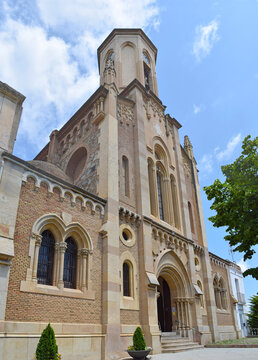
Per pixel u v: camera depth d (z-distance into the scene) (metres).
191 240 24.77
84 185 19.16
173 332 20.28
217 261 30.73
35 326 11.29
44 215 13.34
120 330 14.80
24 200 12.80
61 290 12.95
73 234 14.83
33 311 11.53
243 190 13.41
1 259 10.88
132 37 31.58
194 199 29.66
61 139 25.64
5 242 11.23
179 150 28.97
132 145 21.97
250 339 26.73
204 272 26.19
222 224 14.25
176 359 13.34
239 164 14.52
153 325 16.34
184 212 25.67
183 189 26.97
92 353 12.95
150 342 15.68
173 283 21.72
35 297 11.80
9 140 13.27
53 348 9.86
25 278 11.71
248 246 13.49
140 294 17.14
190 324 20.80
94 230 15.74
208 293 25.28
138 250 18.31
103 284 14.86
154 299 17.27
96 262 15.14
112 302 14.52
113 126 19.89
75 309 13.18
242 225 13.21
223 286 30.41
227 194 14.47
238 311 37.84
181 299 21.30
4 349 10.07
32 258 12.20
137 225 18.92
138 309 16.58
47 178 14.16
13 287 11.18
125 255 17.09
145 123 24.53
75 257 14.80
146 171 21.48
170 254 21.41
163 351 16.33
